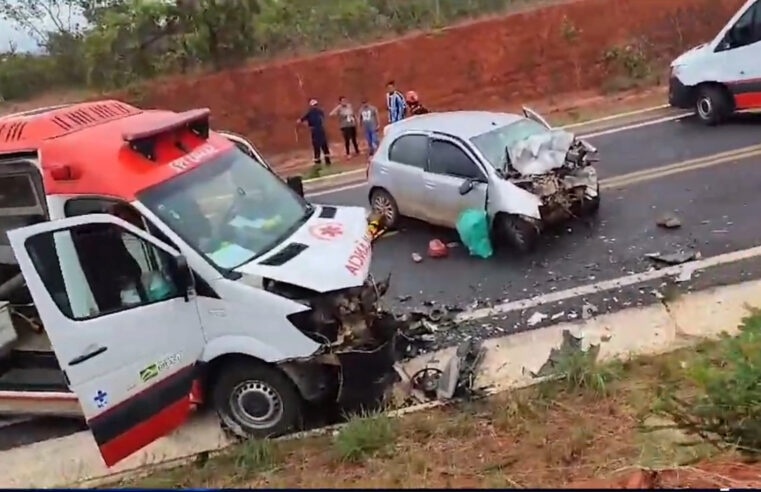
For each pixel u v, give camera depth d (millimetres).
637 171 12984
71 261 6145
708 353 6926
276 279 6375
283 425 6691
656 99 18562
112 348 6230
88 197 6656
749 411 5238
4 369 7707
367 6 24594
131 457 6918
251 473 6055
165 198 6676
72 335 6098
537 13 22984
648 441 5371
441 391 6988
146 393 6402
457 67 22672
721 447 5094
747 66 14117
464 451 5785
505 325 8555
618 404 6184
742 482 4539
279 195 7531
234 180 7309
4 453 7371
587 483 4859
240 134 22078
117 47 22734
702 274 8938
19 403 7371
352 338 6535
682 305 8297
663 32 23141
